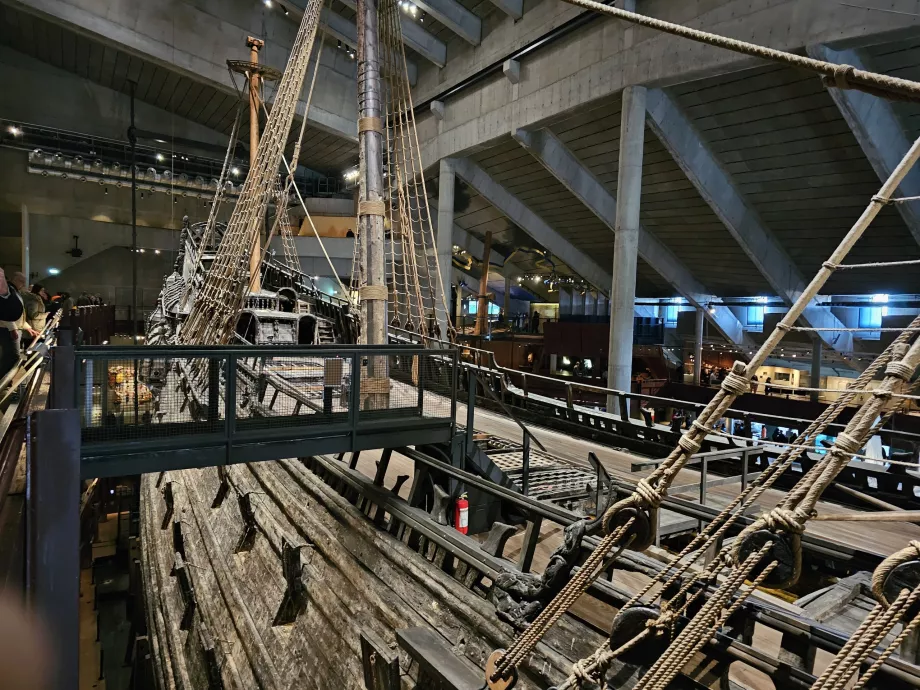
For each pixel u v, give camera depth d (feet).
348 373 16.21
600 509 14.71
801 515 5.62
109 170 77.66
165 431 13.05
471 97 60.54
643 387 65.21
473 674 10.64
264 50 69.10
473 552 13.16
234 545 21.59
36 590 8.05
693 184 47.50
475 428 33.35
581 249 76.84
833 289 55.93
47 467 8.39
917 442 20.81
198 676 17.72
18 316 14.87
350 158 93.45
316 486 20.13
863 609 11.28
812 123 38.88
